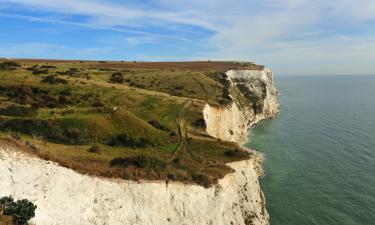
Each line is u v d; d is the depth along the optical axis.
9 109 52.66
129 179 33.47
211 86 107.12
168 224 34.38
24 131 45.78
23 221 22.69
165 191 35.44
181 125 63.97
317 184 60.34
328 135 97.62
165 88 98.62
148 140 52.69
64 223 26.89
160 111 69.12
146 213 33.12
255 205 47.09
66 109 58.34
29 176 26.30
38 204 25.92
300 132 103.75
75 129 49.31
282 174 65.56
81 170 30.69
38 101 62.81
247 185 47.84
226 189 41.78
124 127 53.94
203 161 47.31
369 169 67.50
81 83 78.50
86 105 64.38
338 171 66.69
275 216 49.16
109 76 104.31
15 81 71.12
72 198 28.53
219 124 81.00
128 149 47.97
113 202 31.22
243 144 89.25
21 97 62.53
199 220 36.81
